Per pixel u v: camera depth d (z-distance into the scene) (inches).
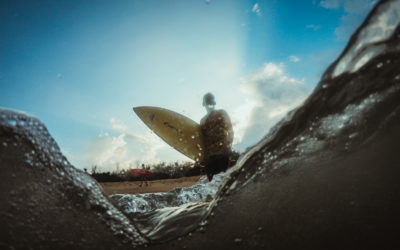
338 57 32.7
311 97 33.9
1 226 25.3
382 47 29.6
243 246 25.5
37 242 25.6
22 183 28.3
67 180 31.4
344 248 20.8
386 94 28.7
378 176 25.1
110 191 211.0
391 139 26.7
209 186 76.5
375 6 30.8
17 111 30.0
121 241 29.5
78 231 28.4
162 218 40.7
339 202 25.2
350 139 29.8
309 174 31.0
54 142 31.6
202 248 27.3
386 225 20.8
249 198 33.8
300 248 22.3
